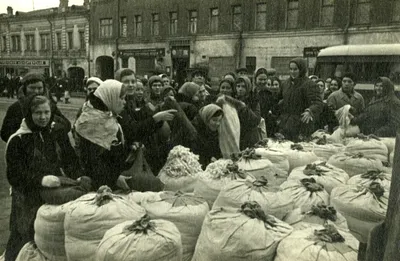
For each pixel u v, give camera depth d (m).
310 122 5.83
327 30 21.09
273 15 23.53
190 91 5.82
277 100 6.68
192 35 27.70
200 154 4.69
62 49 40.22
